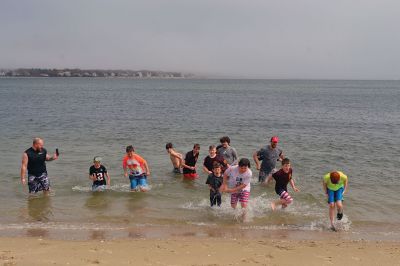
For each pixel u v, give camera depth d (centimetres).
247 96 8044
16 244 736
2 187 1190
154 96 7619
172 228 876
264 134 2503
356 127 2931
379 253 734
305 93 9844
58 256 677
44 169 1122
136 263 657
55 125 2812
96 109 4312
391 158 1739
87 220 920
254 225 909
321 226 912
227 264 665
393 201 1123
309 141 2208
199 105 5222
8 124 2839
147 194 1147
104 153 1762
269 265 666
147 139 2216
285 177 1013
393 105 5466
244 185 976
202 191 1187
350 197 1152
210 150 1183
